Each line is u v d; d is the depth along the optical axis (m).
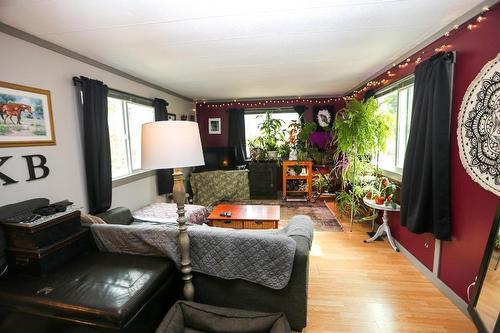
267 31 2.02
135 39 2.12
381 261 2.54
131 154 3.45
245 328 1.45
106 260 1.75
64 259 1.72
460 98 1.83
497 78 1.51
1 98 1.78
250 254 1.60
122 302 1.31
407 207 2.32
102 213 2.59
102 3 1.54
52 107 2.16
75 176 2.40
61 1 1.51
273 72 3.33
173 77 3.48
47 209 1.81
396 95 3.03
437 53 1.97
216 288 1.73
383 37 2.18
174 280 1.78
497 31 1.54
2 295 1.39
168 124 1.46
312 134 5.25
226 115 5.68
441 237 1.95
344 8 1.67
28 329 1.38
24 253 1.56
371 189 3.04
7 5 1.54
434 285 2.12
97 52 2.41
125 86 3.21
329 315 1.80
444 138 1.90
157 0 1.52
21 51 1.90
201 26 1.90
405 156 2.33
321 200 4.88
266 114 5.26
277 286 1.56
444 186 1.92
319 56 2.68
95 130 2.51
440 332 1.64
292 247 1.55
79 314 1.28
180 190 1.56
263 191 5.14
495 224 1.34
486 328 1.24
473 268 1.74
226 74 3.37
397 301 1.94
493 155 1.55
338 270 2.37
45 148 2.10
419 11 1.73
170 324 1.42
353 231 3.33
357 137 3.12
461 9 1.71
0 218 1.65
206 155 5.20
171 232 1.74
